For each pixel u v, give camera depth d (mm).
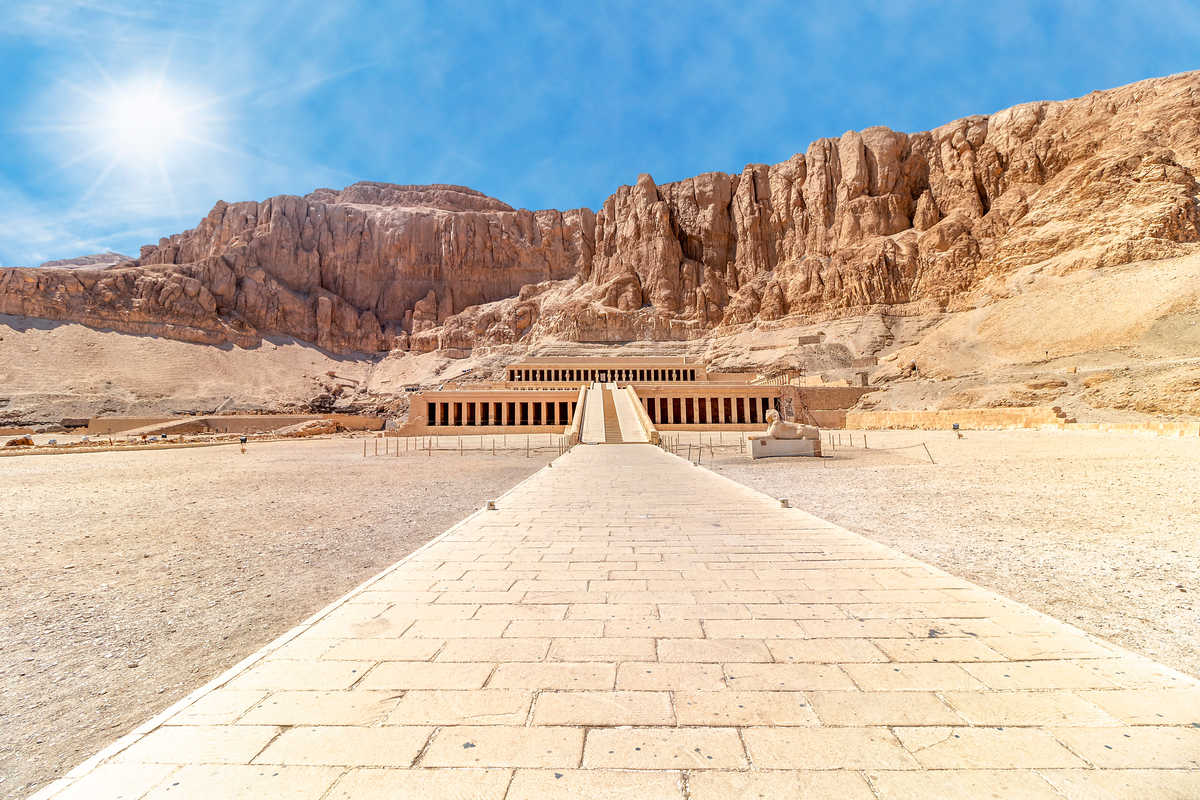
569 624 4496
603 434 41094
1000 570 6941
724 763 2666
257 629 5520
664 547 7188
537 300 125750
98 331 99062
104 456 32625
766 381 72688
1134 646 4602
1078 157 84625
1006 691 3332
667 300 107750
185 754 2818
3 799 3020
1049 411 34125
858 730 2928
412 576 5906
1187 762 2627
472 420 58531
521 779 2566
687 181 120438
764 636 4215
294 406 94875
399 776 2598
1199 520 9508
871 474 17984
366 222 140375
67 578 7352
